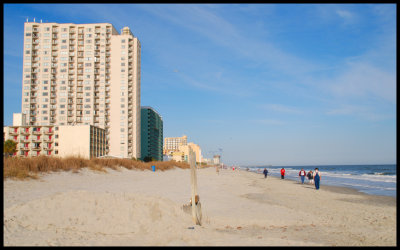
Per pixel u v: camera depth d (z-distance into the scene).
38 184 14.95
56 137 87.69
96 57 103.50
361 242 7.33
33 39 102.44
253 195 18.88
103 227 7.11
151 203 8.59
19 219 6.96
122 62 103.50
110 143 100.56
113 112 101.69
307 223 9.73
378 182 37.22
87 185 17.61
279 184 30.94
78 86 101.81
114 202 8.22
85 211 7.64
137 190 17.30
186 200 14.34
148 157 123.19
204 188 22.14
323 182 37.81
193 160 8.91
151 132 139.25
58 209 7.57
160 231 7.18
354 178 48.91
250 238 7.25
